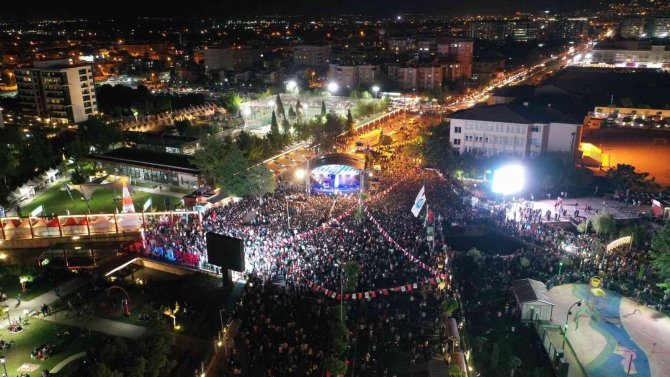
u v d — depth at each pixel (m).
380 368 47.53
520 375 49.09
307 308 56.09
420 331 52.97
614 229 75.50
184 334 54.31
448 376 43.97
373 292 56.78
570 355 51.78
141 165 108.50
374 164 112.88
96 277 64.50
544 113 116.50
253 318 54.28
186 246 70.62
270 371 46.22
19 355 51.19
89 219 81.38
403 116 180.88
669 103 176.00
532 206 89.81
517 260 70.06
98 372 39.22
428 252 68.38
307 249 68.00
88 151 119.19
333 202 89.88
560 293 63.50
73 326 56.22
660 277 61.84
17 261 74.25
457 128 118.50
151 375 43.94
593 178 105.81
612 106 170.62
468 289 62.94
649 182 97.94
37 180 105.31
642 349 53.00
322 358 47.94
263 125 158.25
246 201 92.00
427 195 92.62
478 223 82.62
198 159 100.38
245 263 65.56
